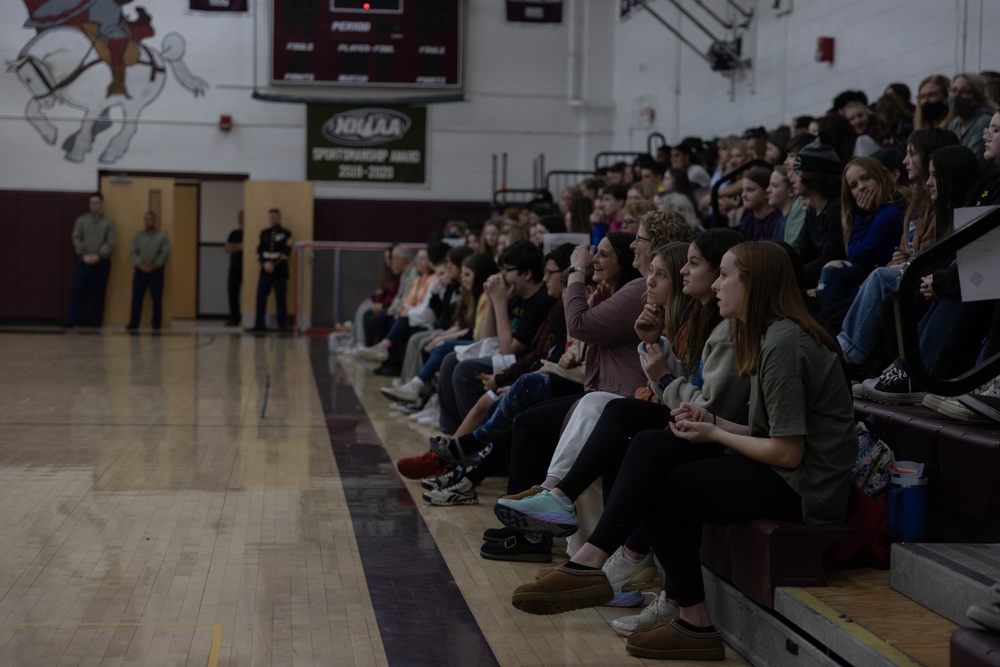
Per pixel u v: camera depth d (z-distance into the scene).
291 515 4.49
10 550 3.84
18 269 15.27
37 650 2.88
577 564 2.93
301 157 15.57
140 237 15.21
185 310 17.61
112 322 15.53
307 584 3.55
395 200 15.73
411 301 9.69
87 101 15.23
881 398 3.59
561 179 15.80
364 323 11.34
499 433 4.55
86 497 4.70
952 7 7.43
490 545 3.93
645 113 13.99
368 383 9.16
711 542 3.21
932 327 3.51
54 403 7.53
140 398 7.90
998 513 2.82
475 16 15.65
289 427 6.75
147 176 15.41
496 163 15.47
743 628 3.02
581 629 3.23
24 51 15.06
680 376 3.43
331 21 15.09
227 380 9.14
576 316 3.91
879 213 4.45
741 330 2.91
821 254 4.87
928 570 2.63
